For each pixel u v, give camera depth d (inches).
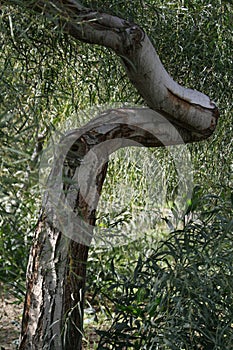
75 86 114.7
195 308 82.4
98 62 104.3
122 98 112.4
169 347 79.8
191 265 84.0
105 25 82.1
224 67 116.4
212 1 114.0
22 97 74.7
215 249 84.4
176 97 90.4
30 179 57.7
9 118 58.2
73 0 78.0
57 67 100.9
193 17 112.1
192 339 79.9
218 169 123.3
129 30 83.0
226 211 93.3
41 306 89.4
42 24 85.0
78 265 89.7
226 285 82.5
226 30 115.7
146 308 86.4
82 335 87.3
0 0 65.1
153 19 105.8
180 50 110.3
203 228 89.7
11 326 123.1
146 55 85.0
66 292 89.7
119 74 111.0
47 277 89.0
